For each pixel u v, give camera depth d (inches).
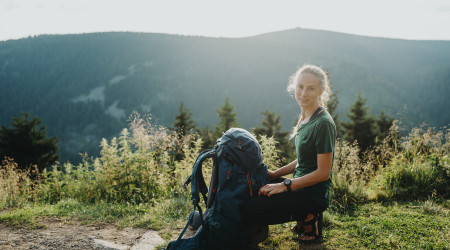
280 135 1100.5
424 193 172.7
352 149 202.5
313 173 94.3
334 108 733.9
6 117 7618.1
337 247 113.1
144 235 127.3
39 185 228.1
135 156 212.7
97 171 217.3
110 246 116.7
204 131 1278.3
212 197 102.0
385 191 177.8
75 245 117.9
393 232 124.0
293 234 122.9
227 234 96.1
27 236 127.0
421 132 224.2
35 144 949.2
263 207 94.9
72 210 162.6
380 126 973.8
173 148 226.1
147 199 187.5
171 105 7465.6
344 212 152.6
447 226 127.3
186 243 100.1
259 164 102.3
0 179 221.1
